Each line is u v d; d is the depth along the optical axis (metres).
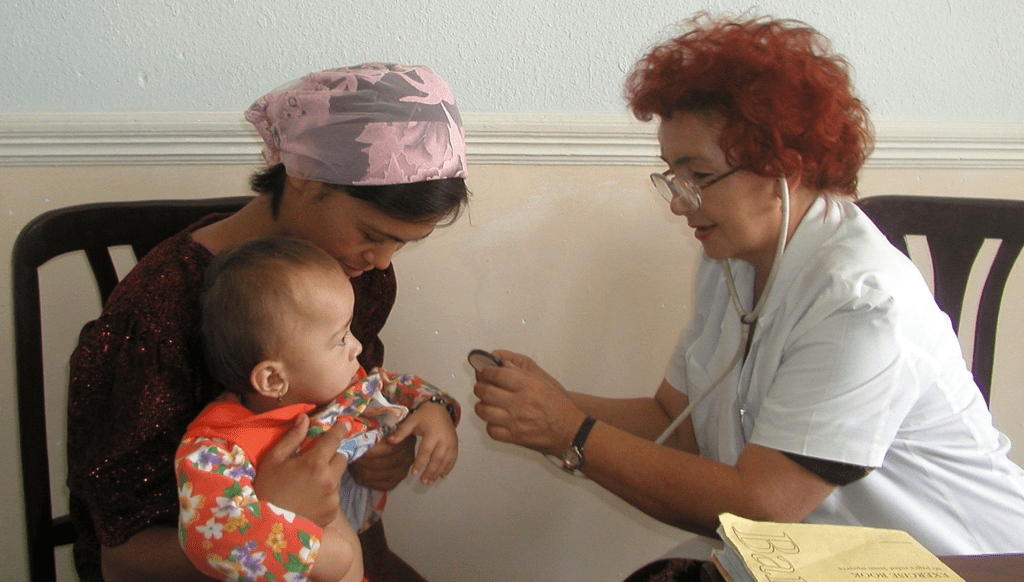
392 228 0.79
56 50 1.15
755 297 1.01
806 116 0.81
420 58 1.24
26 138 1.17
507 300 1.38
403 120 0.76
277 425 0.79
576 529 1.53
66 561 1.40
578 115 1.29
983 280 1.46
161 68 1.18
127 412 0.73
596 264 1.37
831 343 0.81
